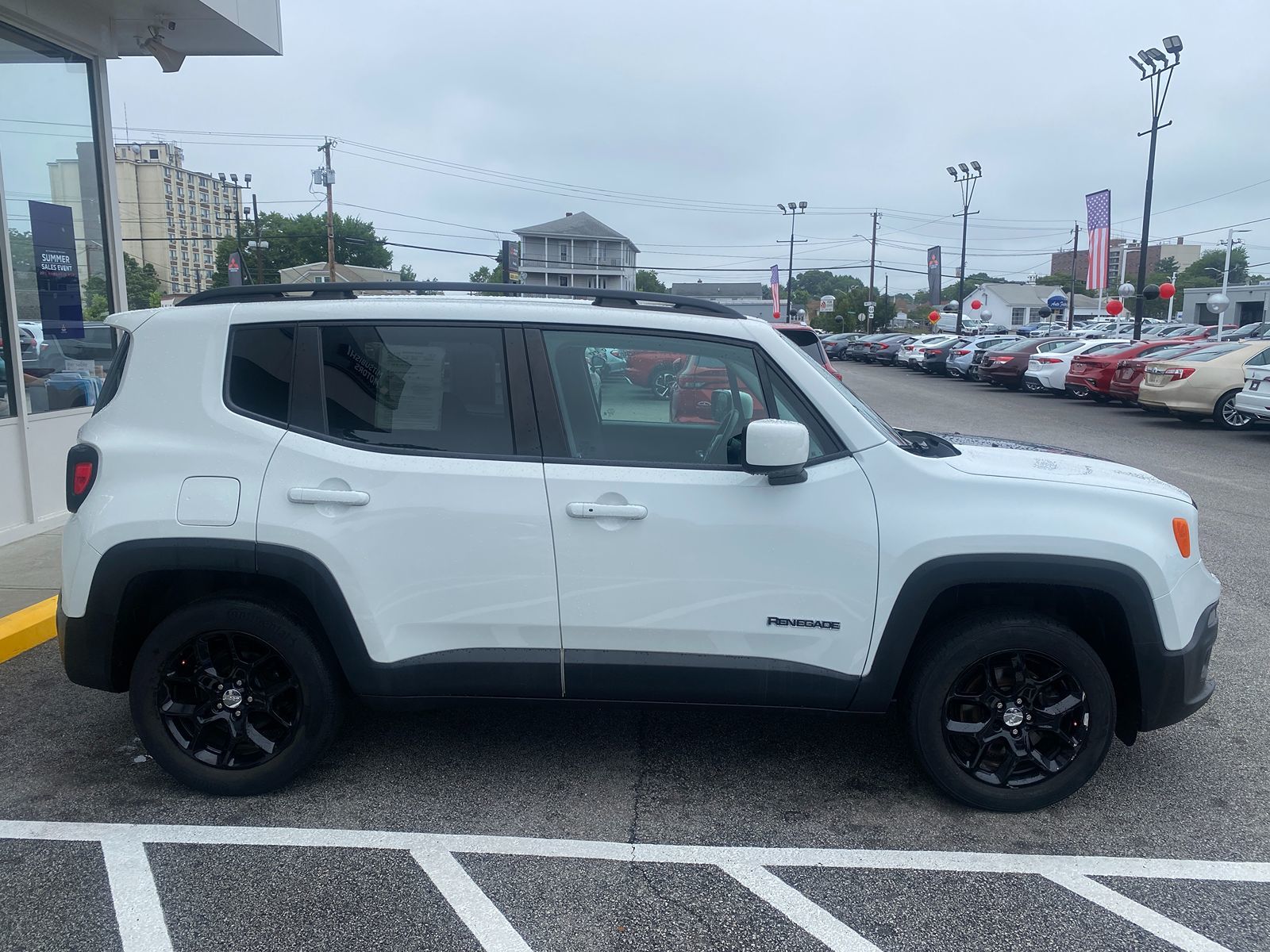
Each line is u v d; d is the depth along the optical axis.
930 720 3.43
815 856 3.23
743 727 4.27
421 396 3.45
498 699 3.50
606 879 3.08
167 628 3.44
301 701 3.50
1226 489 10.41
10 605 5.54
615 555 3.34
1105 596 3.43
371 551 3.36
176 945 2.73
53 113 7.55
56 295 7.64
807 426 3.44
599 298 3.58
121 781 3.72
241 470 3.39
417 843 3.28
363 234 84.88
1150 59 28.64
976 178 50.91
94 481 3.44
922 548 3.31
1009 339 31.52
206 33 8.17
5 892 2.98
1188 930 2.83
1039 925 2.85
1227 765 3.94
